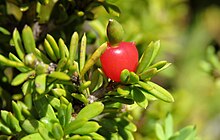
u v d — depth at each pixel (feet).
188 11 1.96
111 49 0.47
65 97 0.51
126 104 0.51
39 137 0.47
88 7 0.60
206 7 1.99
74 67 0.47
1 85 0.64
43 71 0.45
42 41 0.62
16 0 0.58
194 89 1.73
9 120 0.51
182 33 1.93
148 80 0.48
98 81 0.53
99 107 0.47
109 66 0.47
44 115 0.49
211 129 1.76
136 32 0.89
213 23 2.07
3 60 0.46
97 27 0.75
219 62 0.95
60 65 0.46
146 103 0.47
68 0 0.59
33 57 0.46
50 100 0.50
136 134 0.79
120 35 0.47
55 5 0.61
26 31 0.47
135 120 0.79
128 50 0.47
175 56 1.80
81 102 0.51
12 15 0.62
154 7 1.12
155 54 0.50
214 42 1.98
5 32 0.60
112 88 0.49
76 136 0.47
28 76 0.45
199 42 1.92
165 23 1.11
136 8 1.07
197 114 1.70
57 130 0.47
